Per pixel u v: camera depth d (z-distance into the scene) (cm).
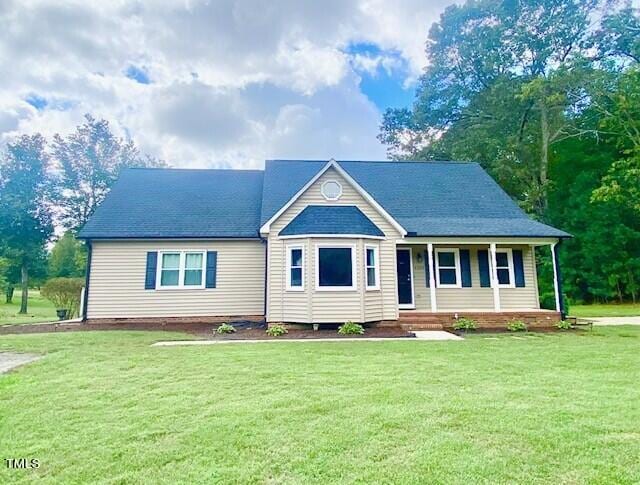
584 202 2873
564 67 2442
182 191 1778
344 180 1453
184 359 799
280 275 1352
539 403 510
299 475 331
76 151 3222
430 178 1894
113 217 1566
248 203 1733
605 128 2597
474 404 505
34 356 861
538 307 1617
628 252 2833
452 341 1052
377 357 819
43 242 3062
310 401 520
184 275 1527
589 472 332
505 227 1543
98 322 1461
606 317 1844
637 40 2516
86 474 340
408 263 1611
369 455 365
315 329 1288
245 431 422
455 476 326
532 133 2853
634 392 561
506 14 2830
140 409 498
